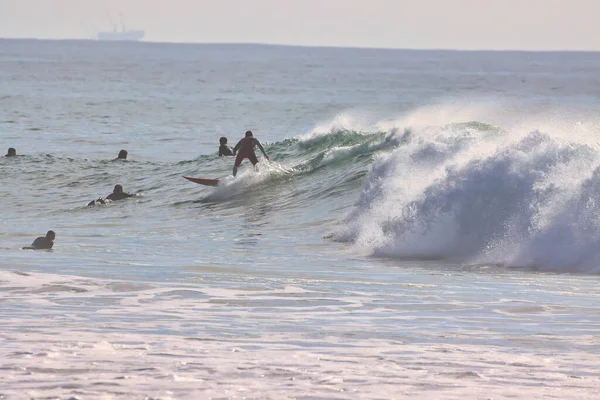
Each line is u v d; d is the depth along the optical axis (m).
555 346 26.94
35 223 75.69
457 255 53.88
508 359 24.70
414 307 35.28
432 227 55.72
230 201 84.25
